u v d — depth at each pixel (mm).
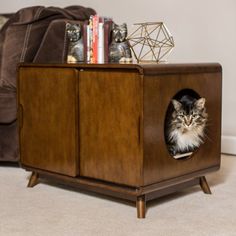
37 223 1735
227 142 2965
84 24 2254
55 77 2074
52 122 2109
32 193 2129
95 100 1933
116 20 3396
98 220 1770
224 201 2012
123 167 1854
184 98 2031
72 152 2035
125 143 1837
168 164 1904
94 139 1957
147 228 1684
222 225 1712
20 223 1735
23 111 2248
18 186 2246
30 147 2230
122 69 1821
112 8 3412
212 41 2973
